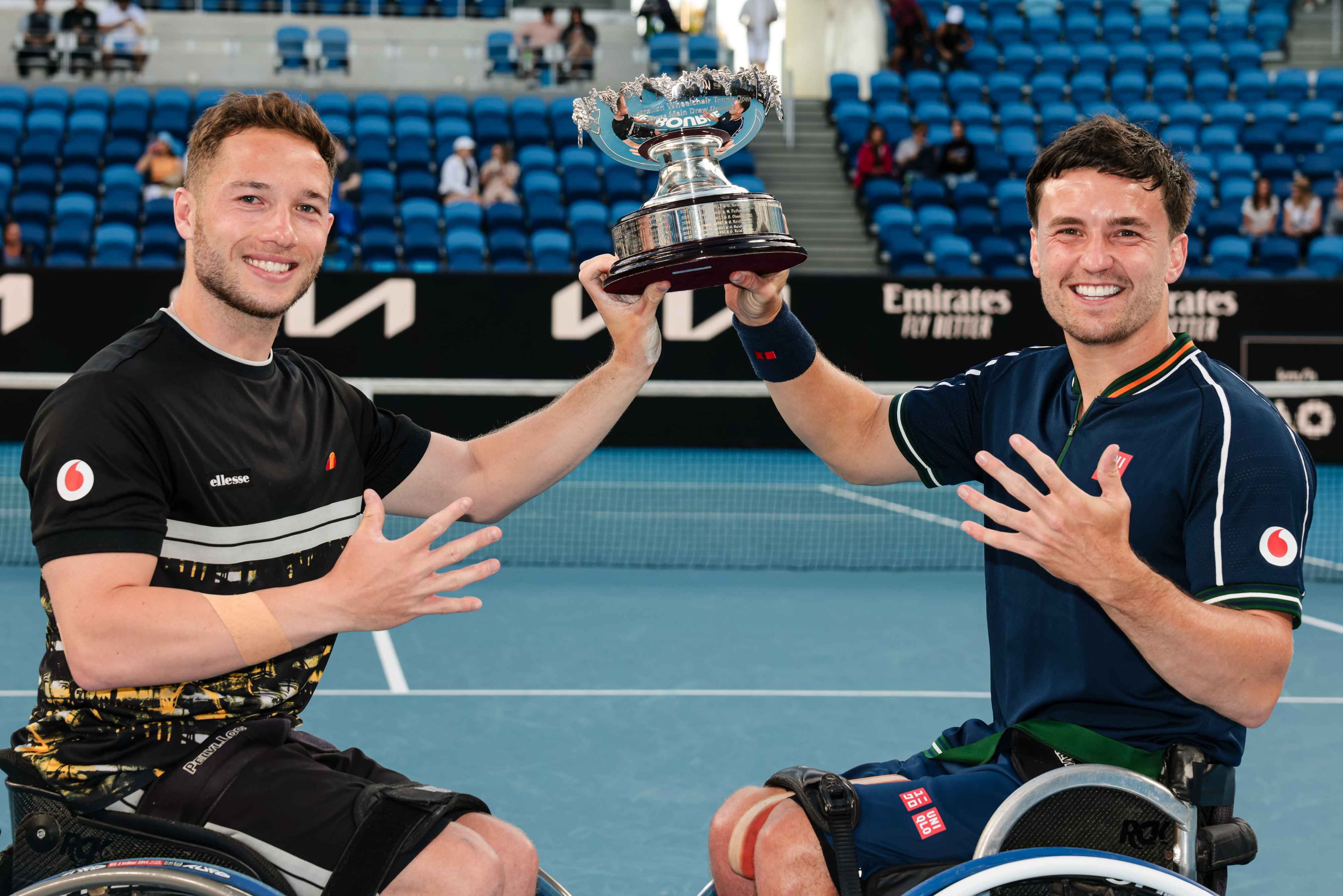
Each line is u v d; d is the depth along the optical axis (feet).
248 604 6.33
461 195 52.54
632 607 23.03
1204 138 59.31
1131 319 7.04
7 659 18.42
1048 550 5.98
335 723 15.60
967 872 5.99
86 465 6.66
